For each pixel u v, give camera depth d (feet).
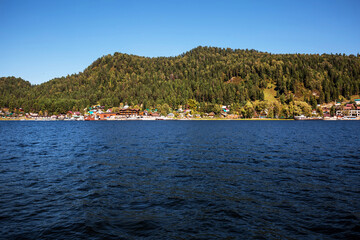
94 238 33.81
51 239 33.53
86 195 52.42
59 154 110.11
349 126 403.75
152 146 137.18
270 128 339.16
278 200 48.83
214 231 35.78
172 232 35.53
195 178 66.23
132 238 33.81
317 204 46.50
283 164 85.61
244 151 117.19
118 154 108.58
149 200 49.16
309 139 177.27
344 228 36.47
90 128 365.81
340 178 65.98
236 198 50.06
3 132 280.31
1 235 34.45
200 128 341.00
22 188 57.47
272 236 34.27
